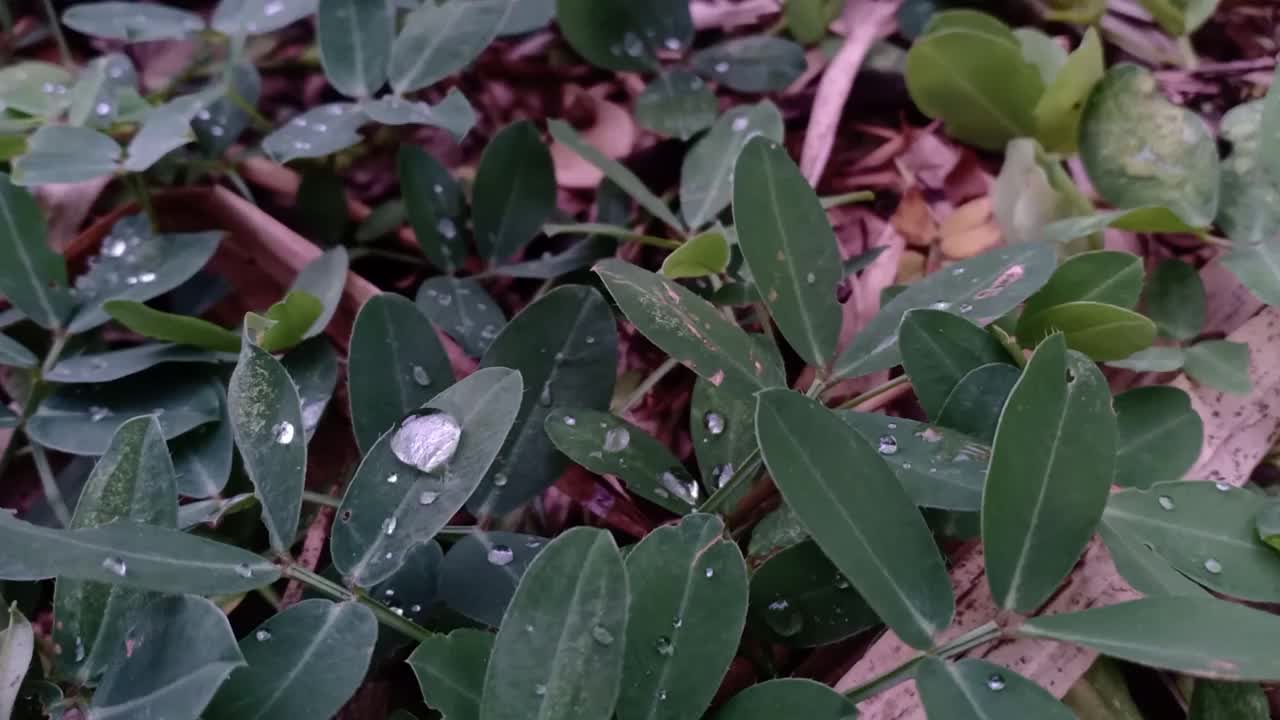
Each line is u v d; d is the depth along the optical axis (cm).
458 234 23
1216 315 21
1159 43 26
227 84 25
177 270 21
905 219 24
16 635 15
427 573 17
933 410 17
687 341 16
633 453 17
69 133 21
